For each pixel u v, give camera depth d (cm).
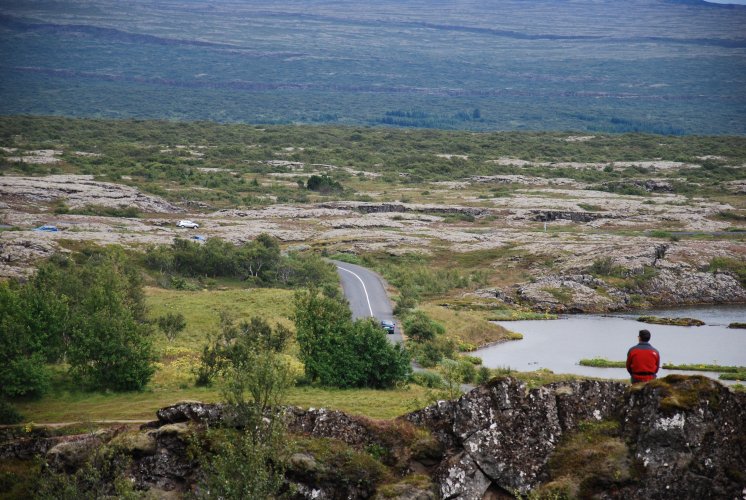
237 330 7788
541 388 3575
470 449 3519
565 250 14925
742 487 3181
